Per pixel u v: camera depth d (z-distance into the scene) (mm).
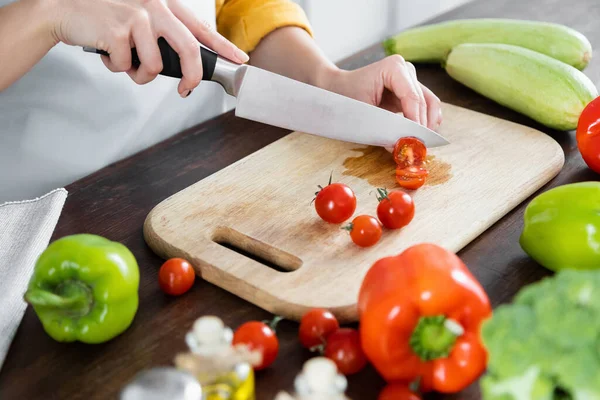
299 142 1343
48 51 1306
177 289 948
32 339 877
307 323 839
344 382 683
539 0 2100
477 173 1222
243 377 713
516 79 1420
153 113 1603
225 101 1757
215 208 1132
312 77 1513
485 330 622
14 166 1462
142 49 1133
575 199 929
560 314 576
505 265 1008
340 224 1090
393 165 1269
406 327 741
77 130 1500
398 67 1367
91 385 805
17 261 977
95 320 831
